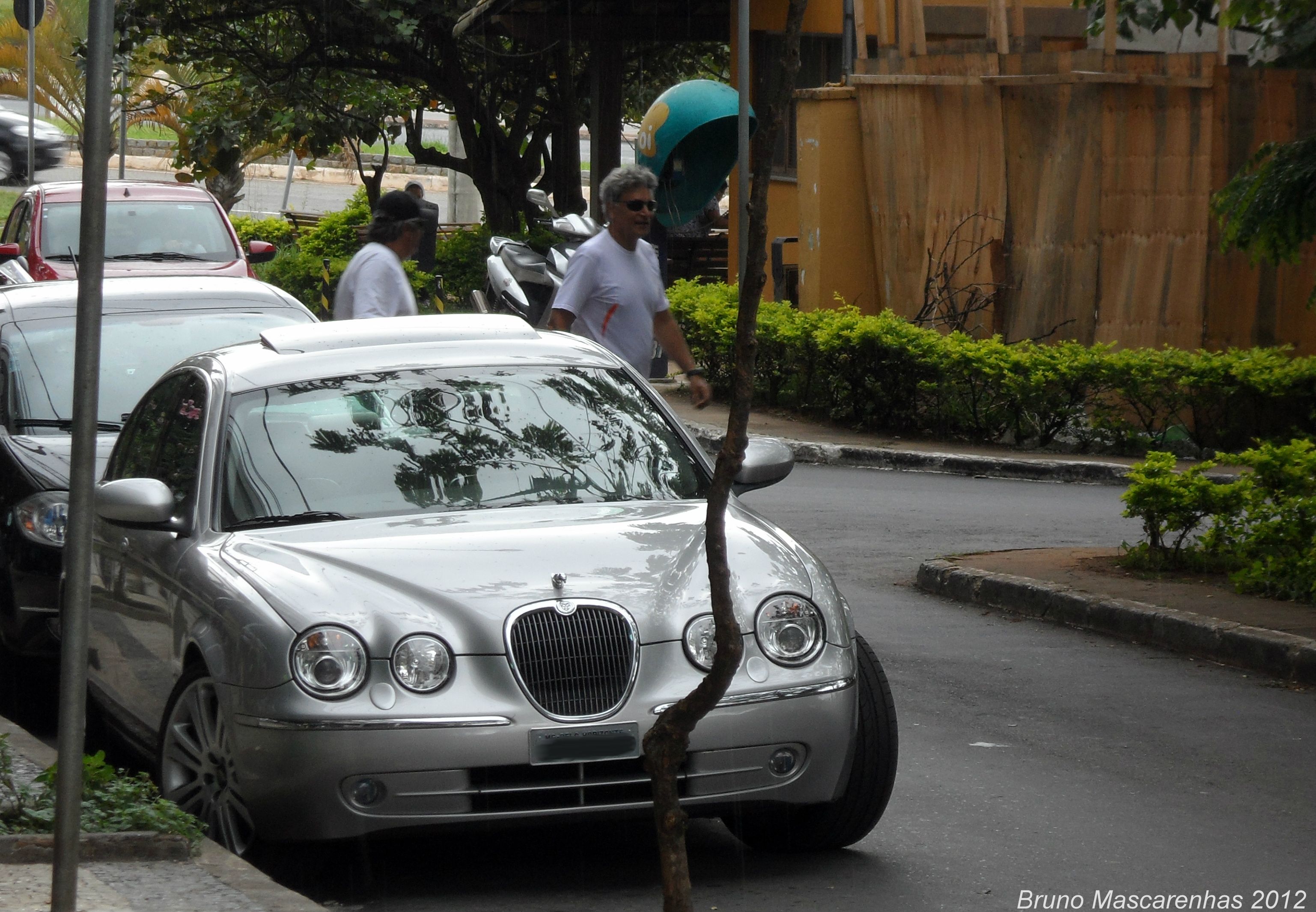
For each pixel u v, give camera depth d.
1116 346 28.89
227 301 16.41
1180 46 31.38
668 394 32.38
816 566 9.87
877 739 9.64
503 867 9.60
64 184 32.09
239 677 8.94
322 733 8.59
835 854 9.84
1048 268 30.00
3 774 9.75
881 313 30.42
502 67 51.34
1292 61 19.91
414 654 8.74
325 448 10.55
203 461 10.48
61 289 16.45
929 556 19.61
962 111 30.67
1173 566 17.73
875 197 31.89
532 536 9.59
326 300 38.56
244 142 51.59
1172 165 28.94
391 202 15.52
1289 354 28.61
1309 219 17.73
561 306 14.95
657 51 56.84
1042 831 10.25
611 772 8.84
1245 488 17.36
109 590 11.32
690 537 9.77
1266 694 13.76
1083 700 13.53
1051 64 29.75
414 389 11.05
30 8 44.38
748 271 5.77
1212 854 9.80
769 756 9.09
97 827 8.97
